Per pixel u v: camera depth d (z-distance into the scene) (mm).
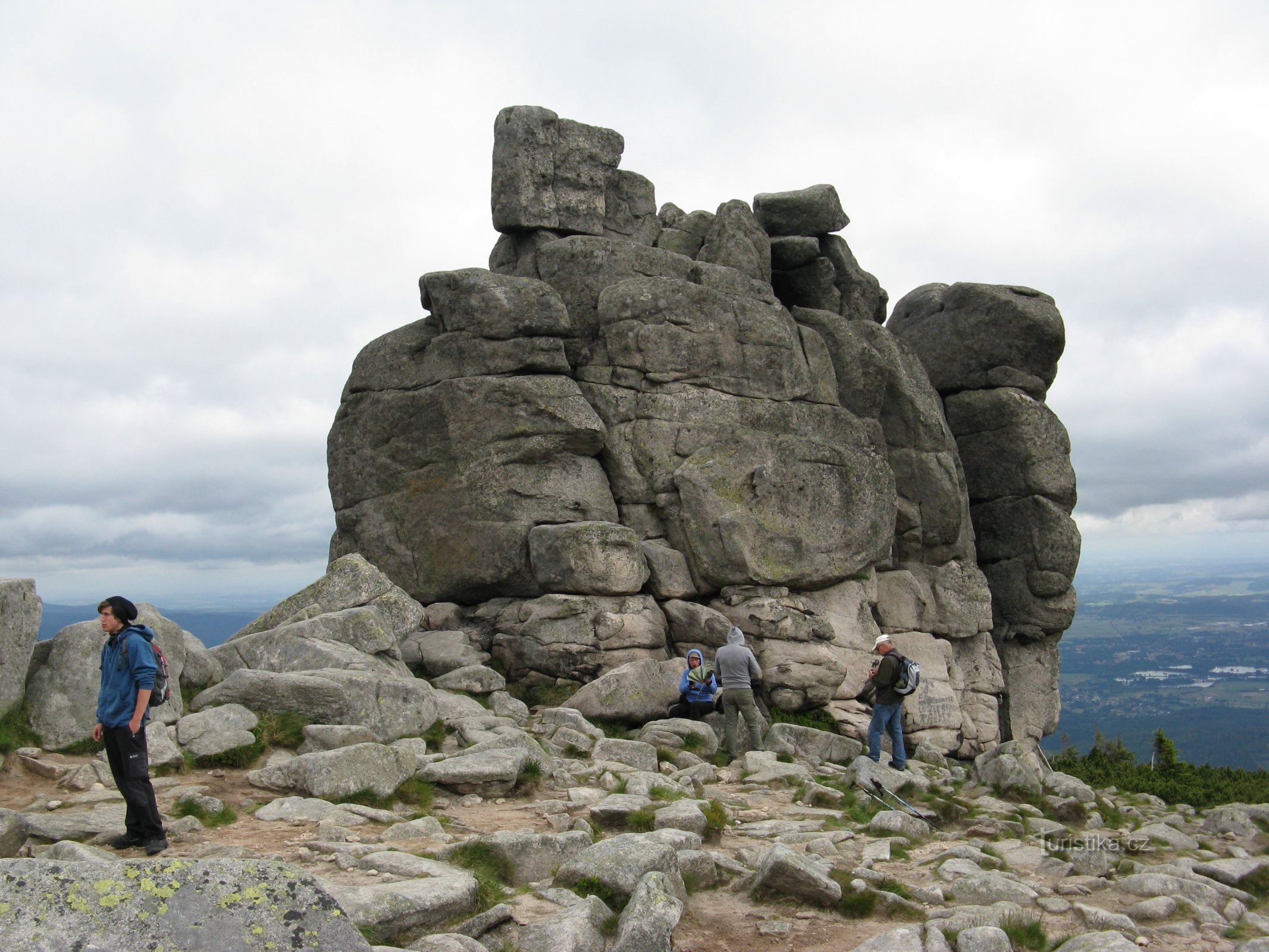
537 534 21844
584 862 9430
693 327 24062
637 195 27844
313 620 17750
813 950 8719
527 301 23125
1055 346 30312
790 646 21984
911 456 27438
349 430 25094
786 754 18250
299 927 6074
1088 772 27188
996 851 12867
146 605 15102
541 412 22641
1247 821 16219
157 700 10344
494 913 8219
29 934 5625
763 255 27750
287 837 10594
